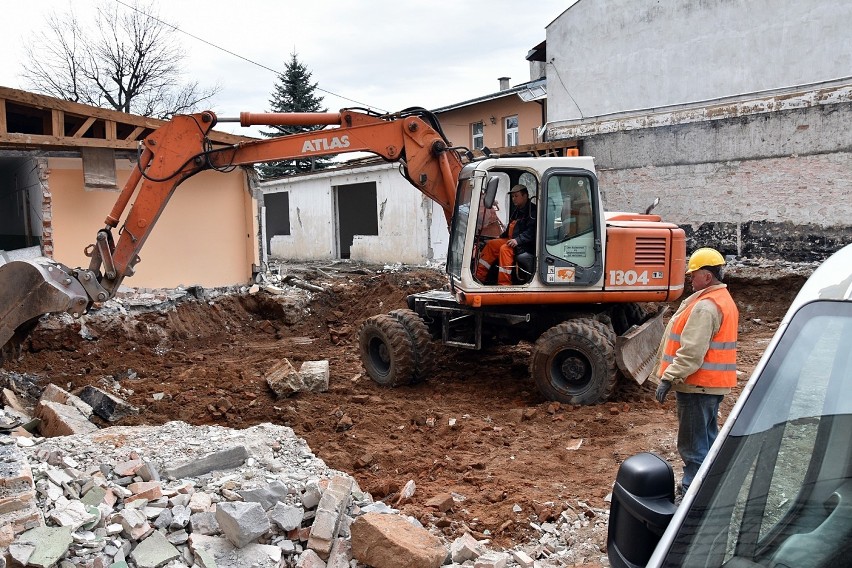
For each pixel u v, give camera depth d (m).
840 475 2.05
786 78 15.03
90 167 11.71
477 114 28.14
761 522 2.00
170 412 8.22
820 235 14.80
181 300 12.93
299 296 14.34
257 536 4.20
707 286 4.90
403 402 8.47
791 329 2.28
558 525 5.04
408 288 15.02
